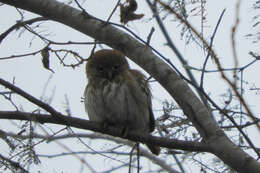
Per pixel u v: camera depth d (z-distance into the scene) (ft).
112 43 19.83
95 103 25.90
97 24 20.01
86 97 26.32
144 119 26.58
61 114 20.34
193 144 19.15
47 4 20.75
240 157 15.93
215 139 16.62
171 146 19.80
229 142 16.46
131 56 19.56
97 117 26.35
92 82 26.43
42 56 20.13
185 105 17.72
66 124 20.56
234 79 10.98
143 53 19.17
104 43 20.07
